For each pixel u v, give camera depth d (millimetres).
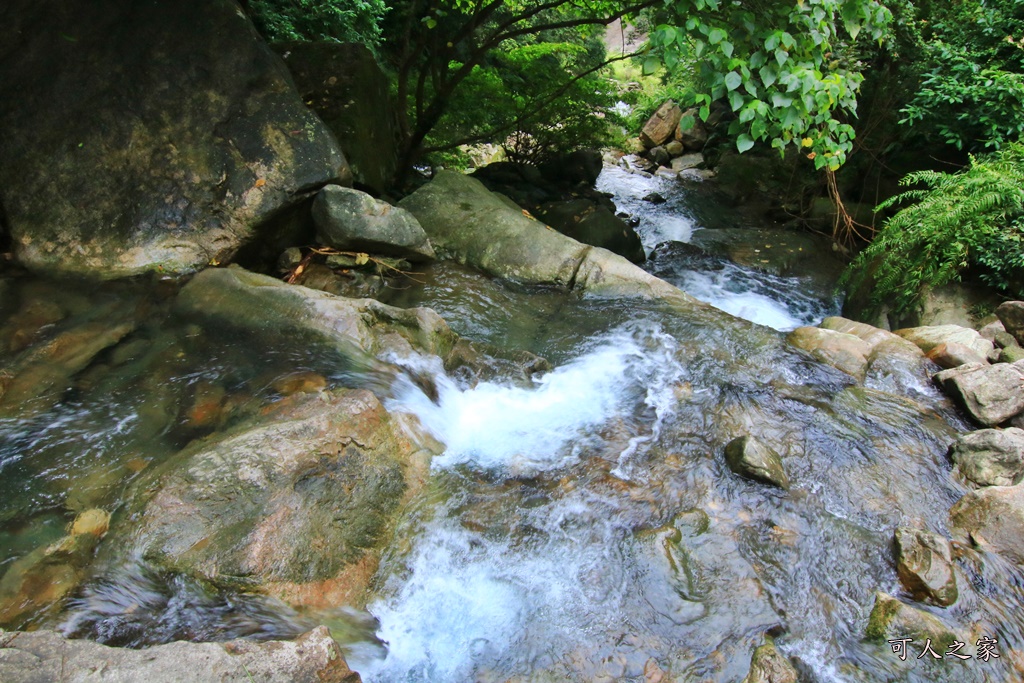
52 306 4223
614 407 4168
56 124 4703
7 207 4645
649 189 10711
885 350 4719
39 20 4770
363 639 2703
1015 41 6730
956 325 5027
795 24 3887
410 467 3369
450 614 2854
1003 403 4055
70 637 2457
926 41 7531
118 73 4781
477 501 3338
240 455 2924
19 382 3605
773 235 8078
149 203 4707
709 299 6406
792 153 9766
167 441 3303
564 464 3648
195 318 4242
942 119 6992
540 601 2904
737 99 3713
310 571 2725
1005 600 2975
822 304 6512
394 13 11195
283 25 8195
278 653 2215
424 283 5293
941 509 3469
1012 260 5180
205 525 2715
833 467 3682
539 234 5699
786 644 2760
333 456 3082
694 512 3309
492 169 9461
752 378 4430
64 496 2975
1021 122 6355
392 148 7211
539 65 9305
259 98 4988
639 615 2842
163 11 4953
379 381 3775
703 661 2654
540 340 4852
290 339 4004
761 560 3109
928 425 4059
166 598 2604
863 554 3184
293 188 4898
